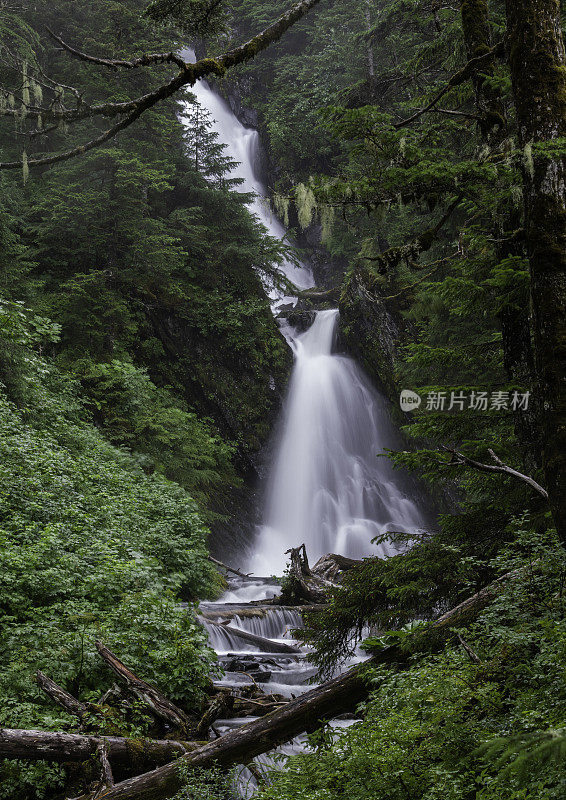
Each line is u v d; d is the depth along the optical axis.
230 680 10.02
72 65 23.59
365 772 4.26
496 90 6.85
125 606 8.82
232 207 26.48
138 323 22.97
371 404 26.28
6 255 18.03
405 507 24.50
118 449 17.48
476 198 5.35
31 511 10.77
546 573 5.16
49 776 6.32
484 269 7.10
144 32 22.17
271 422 24.72
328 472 24.88
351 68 33.94
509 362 6.88
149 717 7.43
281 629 13.49
